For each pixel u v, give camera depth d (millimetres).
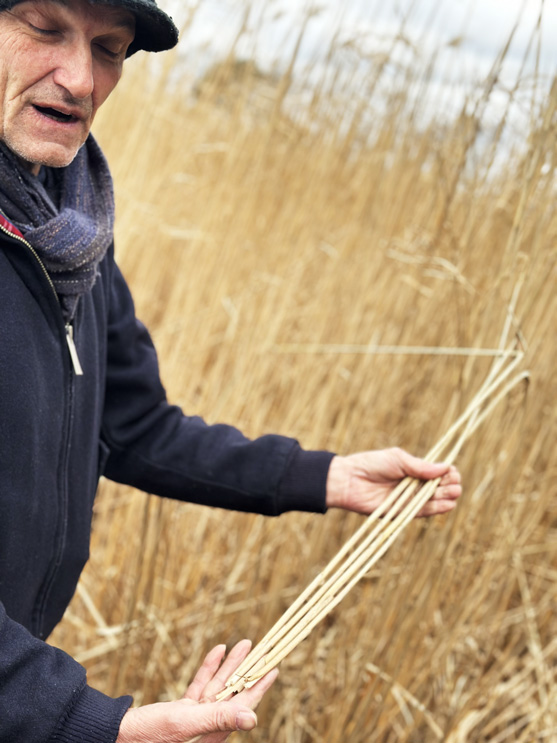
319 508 945
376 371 1833
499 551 1408
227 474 942
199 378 2053
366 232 2141
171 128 2682
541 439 1612
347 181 2465
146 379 946
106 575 1688
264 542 1547
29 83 646
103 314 875
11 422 683
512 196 1458
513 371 1209
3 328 682
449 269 1275
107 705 622
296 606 792
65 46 643
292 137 2242
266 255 2273
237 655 737
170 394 1934
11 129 664
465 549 1377
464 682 1565
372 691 1241
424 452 1823
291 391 2166
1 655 590
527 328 1336
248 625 1661
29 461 704
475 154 1290
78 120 680
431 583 1225
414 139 2002
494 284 1175
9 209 693
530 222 1197
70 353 759
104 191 814
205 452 952
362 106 2168
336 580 822
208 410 1969
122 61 708
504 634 1802
